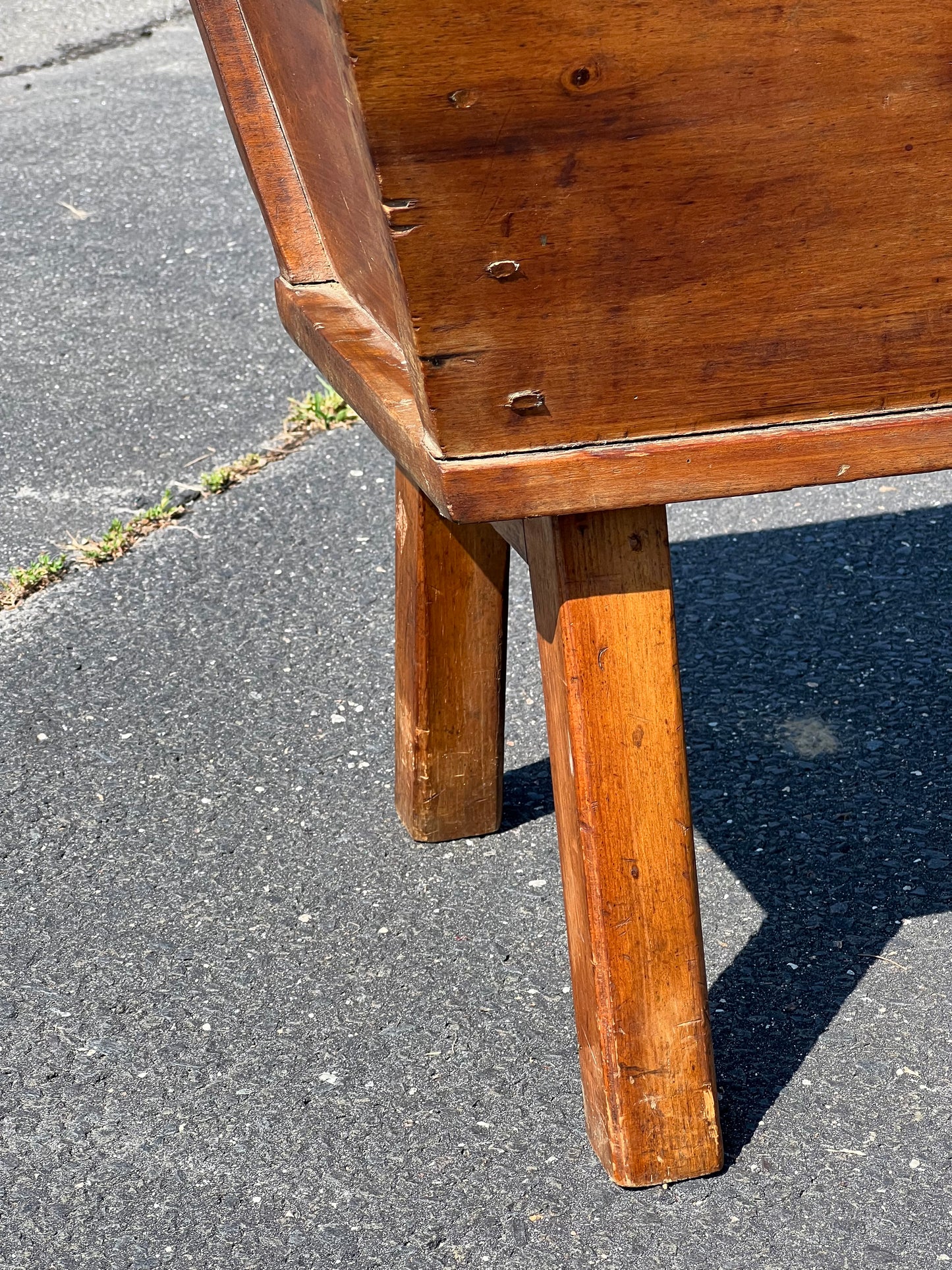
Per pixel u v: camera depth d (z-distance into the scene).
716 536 3.12
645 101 1.15
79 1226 1.59
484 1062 1.81
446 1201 1.60
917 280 1.30
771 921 2.03
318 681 2.63
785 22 1.14
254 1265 1.53
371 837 2.24
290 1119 1.73
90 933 2.04
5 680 2.64
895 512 3.18
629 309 1.25
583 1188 1.61
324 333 1.68
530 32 1.10
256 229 4.72
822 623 2.77
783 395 1.33
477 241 1.19
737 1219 1.56
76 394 3.73
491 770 2.19
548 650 1.51
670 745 1.49
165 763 2.41
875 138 1.21
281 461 3.43
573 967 1.64
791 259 1.26
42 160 5.32
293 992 1.93
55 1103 1.76
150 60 6.39
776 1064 1.78
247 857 2.20
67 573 2.99
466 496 1.29
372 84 1.09
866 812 2.25
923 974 1.92
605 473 1.32
